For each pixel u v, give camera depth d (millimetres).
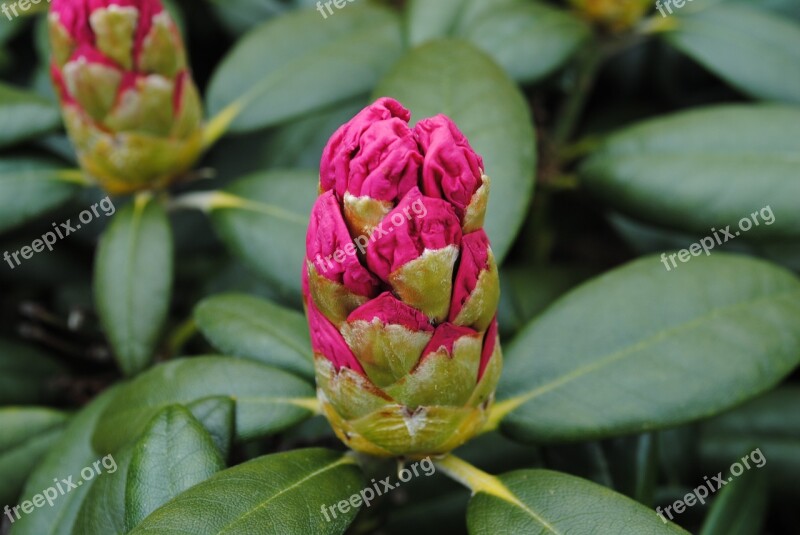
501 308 408
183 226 469
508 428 380
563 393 381
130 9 397
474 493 366
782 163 416
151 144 411
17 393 441
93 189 462
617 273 391
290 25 449
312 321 353
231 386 382
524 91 442
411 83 414
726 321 385
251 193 425
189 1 476
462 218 342
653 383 380
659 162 423
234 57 446
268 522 352
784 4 465
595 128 481
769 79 443
